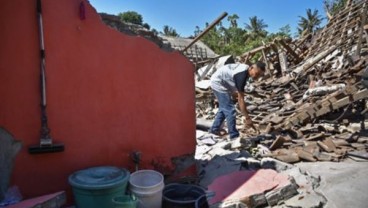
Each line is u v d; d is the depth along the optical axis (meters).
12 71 3.10
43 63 3.22
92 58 3.55
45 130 3.23
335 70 10.00
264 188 3.57
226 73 5.69
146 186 3.40
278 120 6.98
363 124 6.39
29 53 3.17
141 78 3.94
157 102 4.10
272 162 4.47
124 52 3.78
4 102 3.08
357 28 11.16
